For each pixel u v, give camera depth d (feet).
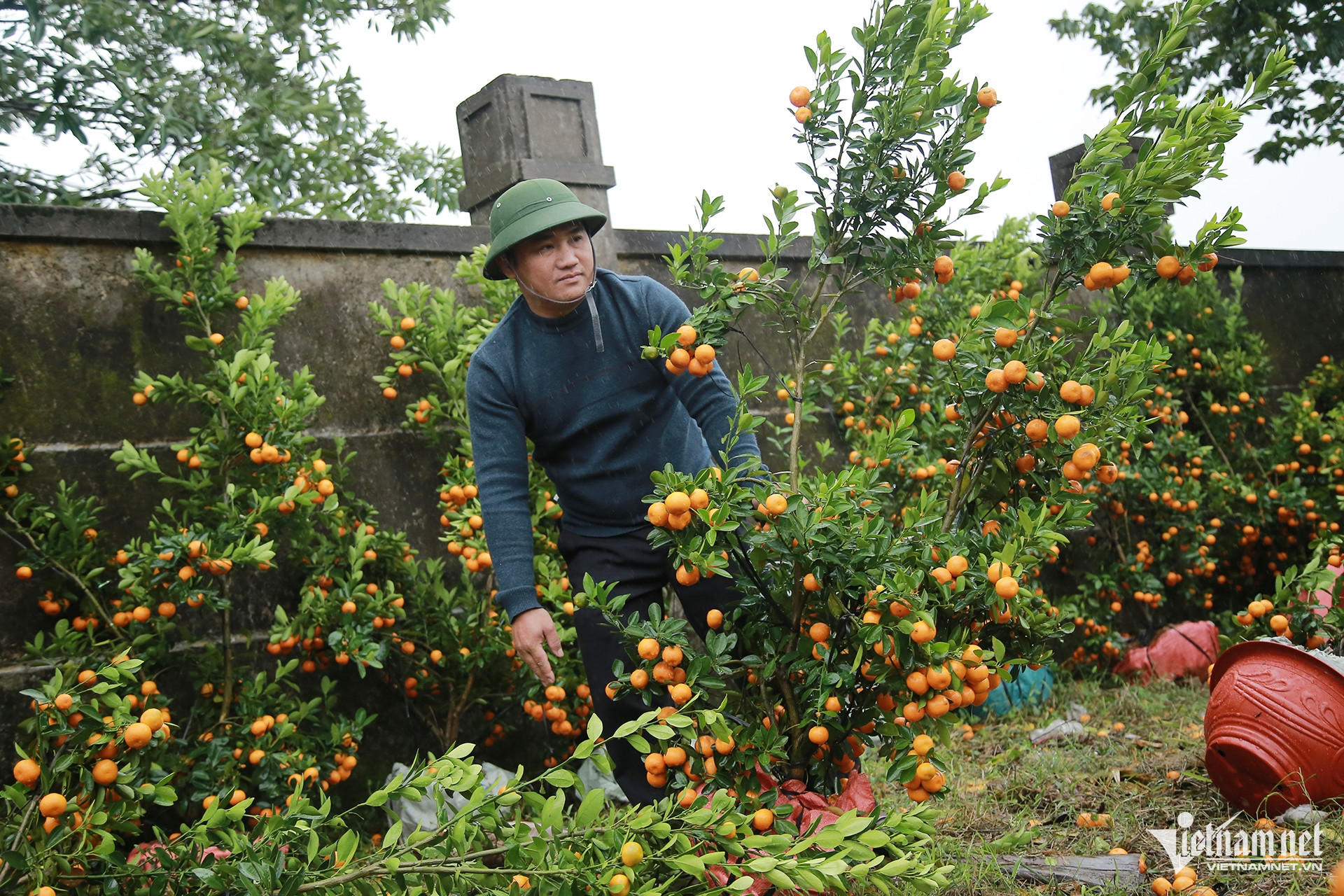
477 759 12.91
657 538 7.15
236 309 12.51
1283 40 27.58
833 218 8.03
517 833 6.16
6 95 25.84
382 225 13.70
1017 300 7.82
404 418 13.52
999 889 8.25
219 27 29.40
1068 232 7.66
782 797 7.57
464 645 12.34
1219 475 19.85
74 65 25.63
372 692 12.42
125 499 11.42
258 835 7.43
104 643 10.29
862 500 7.75
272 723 10.69
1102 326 7.55
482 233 14.67
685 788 7.59
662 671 7.28
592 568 8.68
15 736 10.30
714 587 8.46
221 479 11.46
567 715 12.70
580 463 8.68
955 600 7.40
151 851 7.57
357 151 34.37
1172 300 21.66
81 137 24.49
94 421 11.38
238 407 11.28
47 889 6.72
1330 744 8.82
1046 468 7.94
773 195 8.12
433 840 6.32
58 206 11.34
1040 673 15.60
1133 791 10.43
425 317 13.53
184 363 12.02
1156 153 7.39
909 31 7.60
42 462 10.99
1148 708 14.23
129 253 11.86
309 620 11.63
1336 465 20.03
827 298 17.83
